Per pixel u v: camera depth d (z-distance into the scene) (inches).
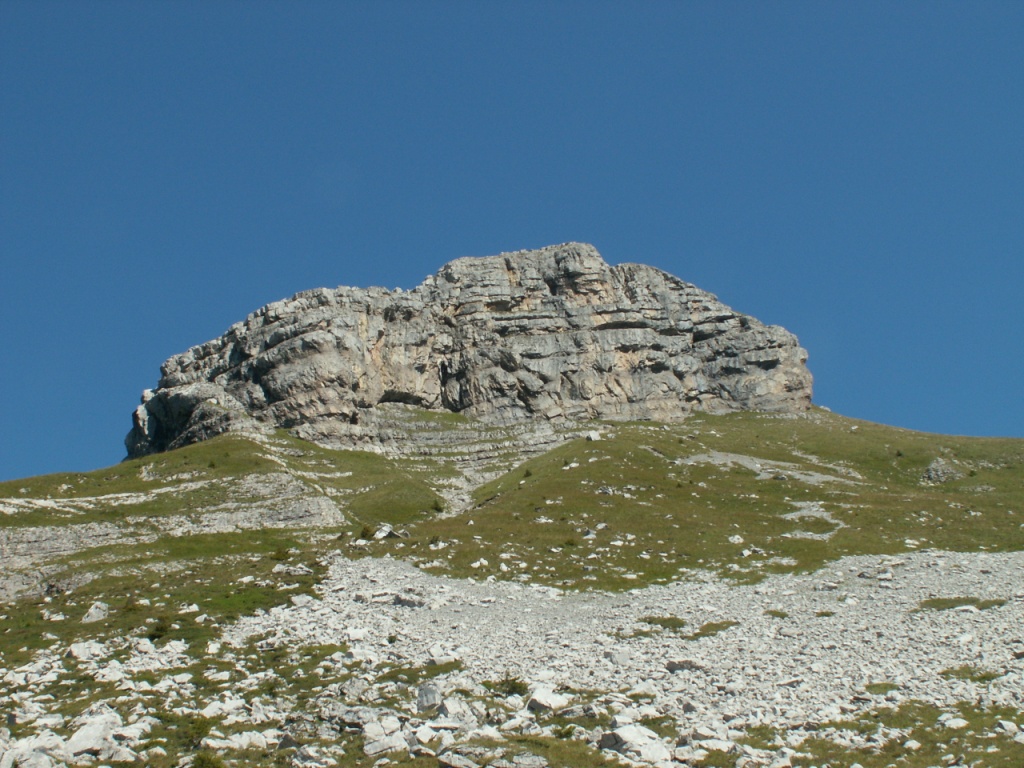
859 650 2132.1
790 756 1456.7
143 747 1552.7
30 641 2365.9
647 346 7647.6
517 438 6599.4
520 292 7810.0
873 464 5974.4
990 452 5900.6
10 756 1429.6
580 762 1419.8
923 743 1505.9
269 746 1563.7
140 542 4168.3
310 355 6515.8
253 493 4872.0
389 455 6358.3
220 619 2536.9
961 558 3319.4
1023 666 1891.0
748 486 4921.3
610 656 2130.9
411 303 7283.5
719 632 2402.8
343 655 2165.4
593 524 3937.0
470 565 3250.5
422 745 1493.6
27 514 4338.1
